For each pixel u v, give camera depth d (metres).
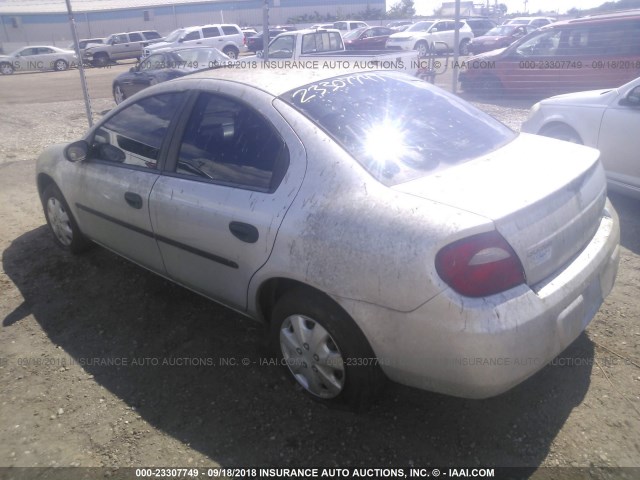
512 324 2.11
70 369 3.14
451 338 2.13
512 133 3.22
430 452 2.47
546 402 2.72
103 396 2.92
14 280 4.20
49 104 14.33
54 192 4.35
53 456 2.53
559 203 2.39
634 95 4.84
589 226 2.63
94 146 3.85
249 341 3.34
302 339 2.65
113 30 48.41
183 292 3.91
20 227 5.26
